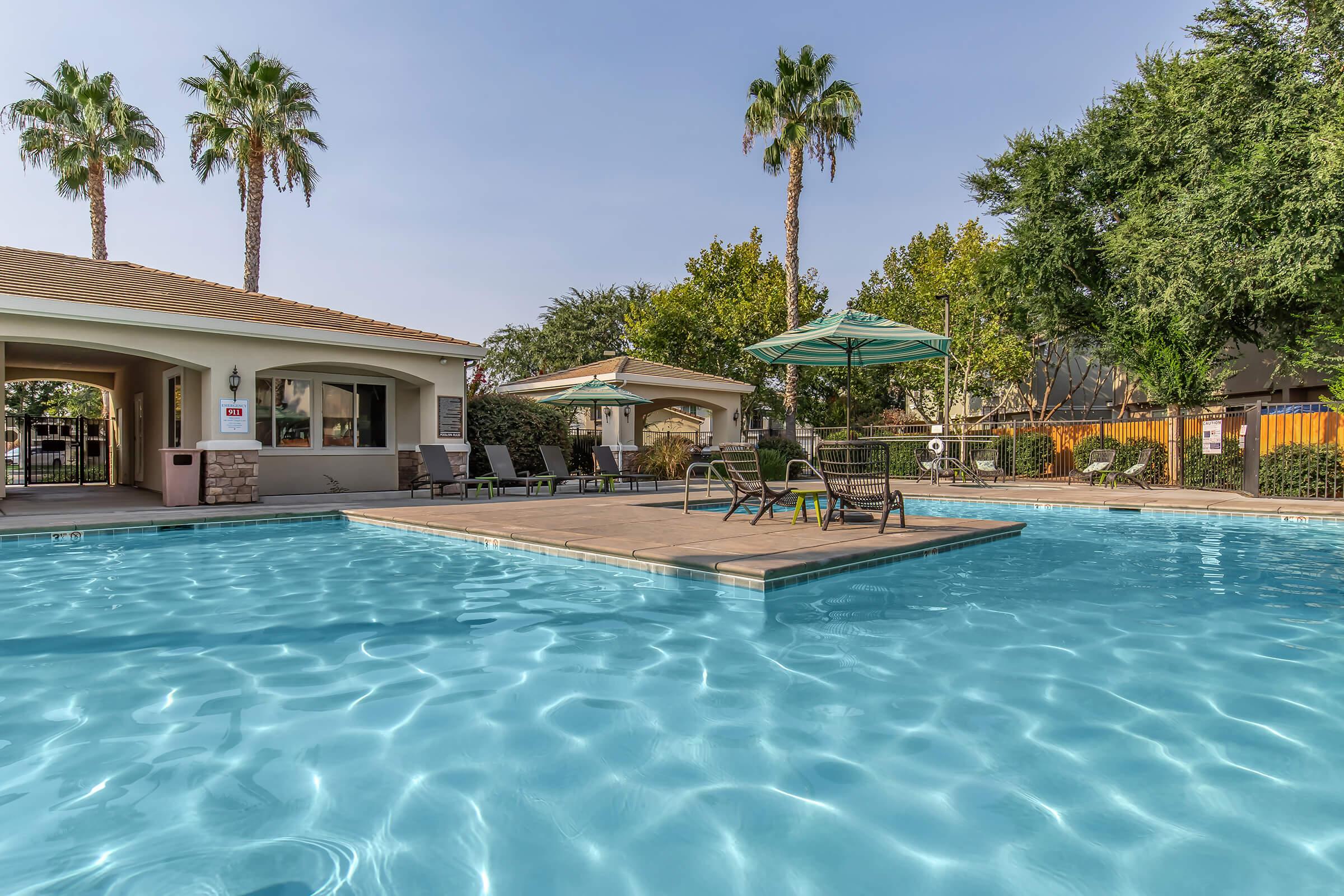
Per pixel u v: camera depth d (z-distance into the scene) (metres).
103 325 10.84
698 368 28.39
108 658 3.96
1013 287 20.45
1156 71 18.00
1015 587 5.76
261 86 21.22
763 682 3.57
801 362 10.66
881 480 7.78
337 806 2.36
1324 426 14.18
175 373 14.09
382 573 6.42
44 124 22.67
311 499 13.28
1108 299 18.66
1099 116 18.61
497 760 2.69
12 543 8.14
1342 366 13.82
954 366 25.59
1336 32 13.32
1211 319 15.96
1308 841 2.13
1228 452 15.36
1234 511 10.92
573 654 4.03
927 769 2.62
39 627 4.64
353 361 13.50
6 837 2.14
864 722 3.05
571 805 2.37
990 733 2.94
